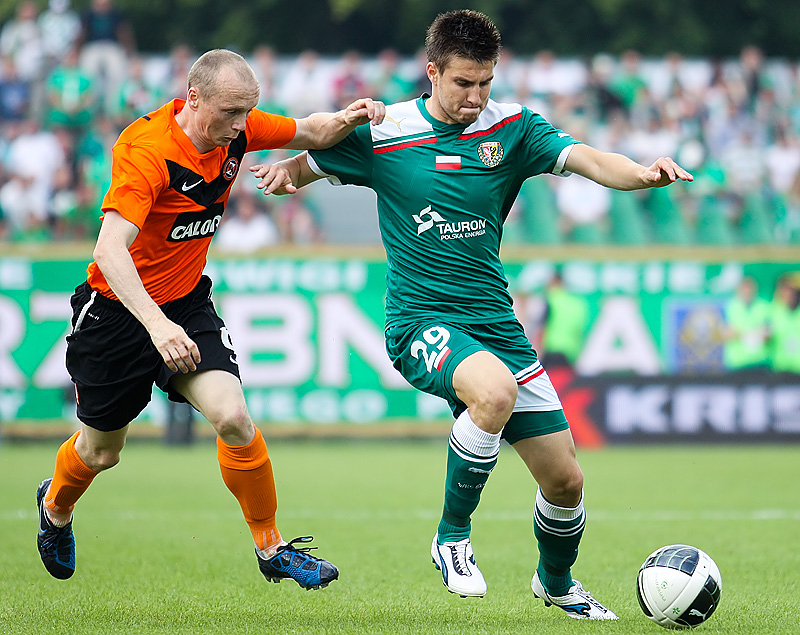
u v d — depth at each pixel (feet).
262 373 192.24
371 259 193.36
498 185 58.34
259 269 192.54
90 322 57.62
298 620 56.29
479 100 55.93
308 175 60.80
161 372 57.21
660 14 287.28
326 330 192.95
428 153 58.13
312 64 237.04
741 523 101.40
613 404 190.29
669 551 54.60
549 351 192.85
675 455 176.86
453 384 54.13
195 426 197.98
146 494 125.90
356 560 80.48
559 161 58.34
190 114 54.95
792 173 233.14
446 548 54.90
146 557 81.10
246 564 78.02
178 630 52.60
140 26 301.63
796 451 184.44
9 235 220.43
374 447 191.52
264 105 234.38
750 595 64.64
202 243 58.23
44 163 223.71
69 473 60.39
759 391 191.52
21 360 191.52
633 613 59.72
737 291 194.08
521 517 107.14
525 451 56.59
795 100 241.35
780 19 297.12
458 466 53.52
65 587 67.67
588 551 84.89
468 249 57.82
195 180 55.62
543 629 53.42
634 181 55.57
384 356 193.47
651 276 194.18
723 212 228.02
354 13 292.40
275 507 57.82
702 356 194.18
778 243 227.20
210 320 58.44
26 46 240.53
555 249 193.88
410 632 52.11
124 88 236.02
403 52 297.74
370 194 220.84
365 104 58.39
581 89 238.07
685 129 235.81
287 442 192.75
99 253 52.39
